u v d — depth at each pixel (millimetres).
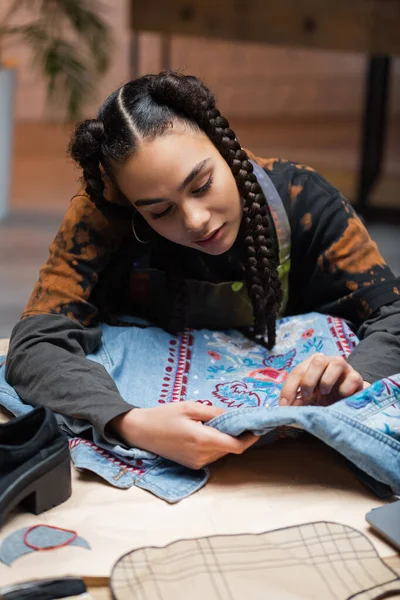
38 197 3420
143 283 1371
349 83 4566
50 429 942
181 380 1199
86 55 3582
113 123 1106
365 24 2301
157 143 1070
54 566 842
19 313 2402
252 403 1118
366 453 944
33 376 1121
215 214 1111
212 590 790
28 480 907
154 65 4242
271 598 782
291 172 1315
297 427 998
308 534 877
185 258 1305
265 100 4535
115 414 1020
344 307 1301
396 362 1122
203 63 4379
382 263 1285
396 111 4484
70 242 1250
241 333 1359
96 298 1331
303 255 1321
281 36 2406
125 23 4102
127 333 1298
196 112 1117
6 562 850
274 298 1254
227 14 2439
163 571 815
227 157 1146
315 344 1266
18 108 4312
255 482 997
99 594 820
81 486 994
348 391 1030
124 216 1246
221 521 920
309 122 4523
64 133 4234
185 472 1007
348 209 1298
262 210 1205
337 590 792
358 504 955
